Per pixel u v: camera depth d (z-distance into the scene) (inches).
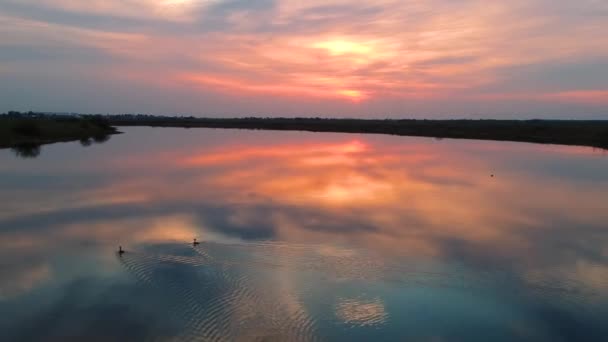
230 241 652.7
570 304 474.0
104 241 652.1
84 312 440.5
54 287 496.1
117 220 767.1
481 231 717.9
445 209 856.9
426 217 796.0
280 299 470.3
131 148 2042.3
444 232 709.3
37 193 984.3
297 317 435.2
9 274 530.0
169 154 1785.2
